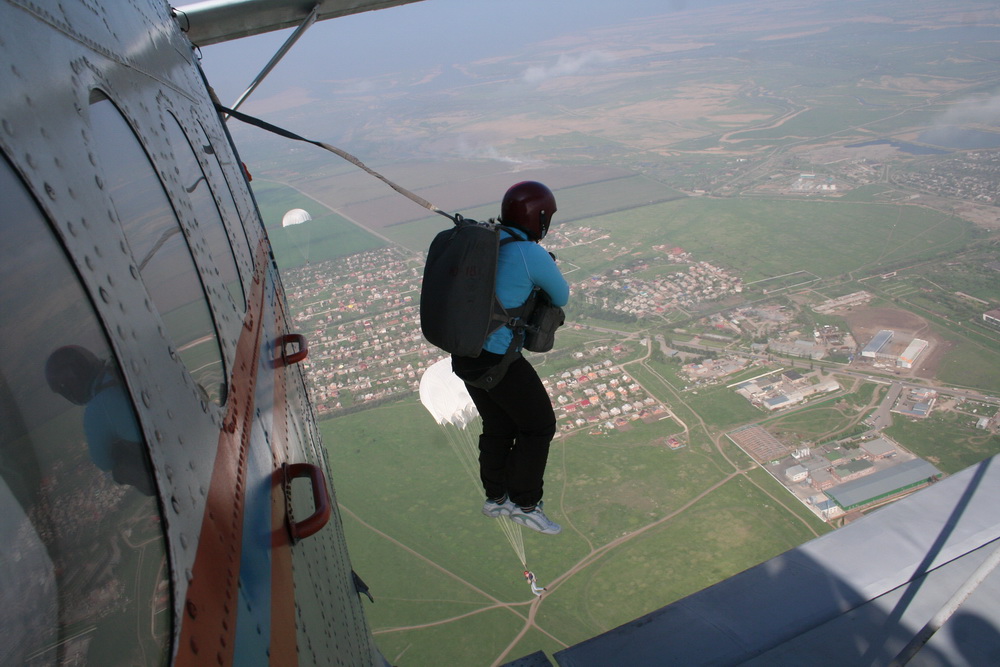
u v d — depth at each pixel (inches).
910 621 89.8
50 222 30.3
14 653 19.9
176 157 63.6
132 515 29.8
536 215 86.7
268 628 45.8
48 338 27.5
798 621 92.4
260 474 56.8
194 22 132.9
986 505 107.7
